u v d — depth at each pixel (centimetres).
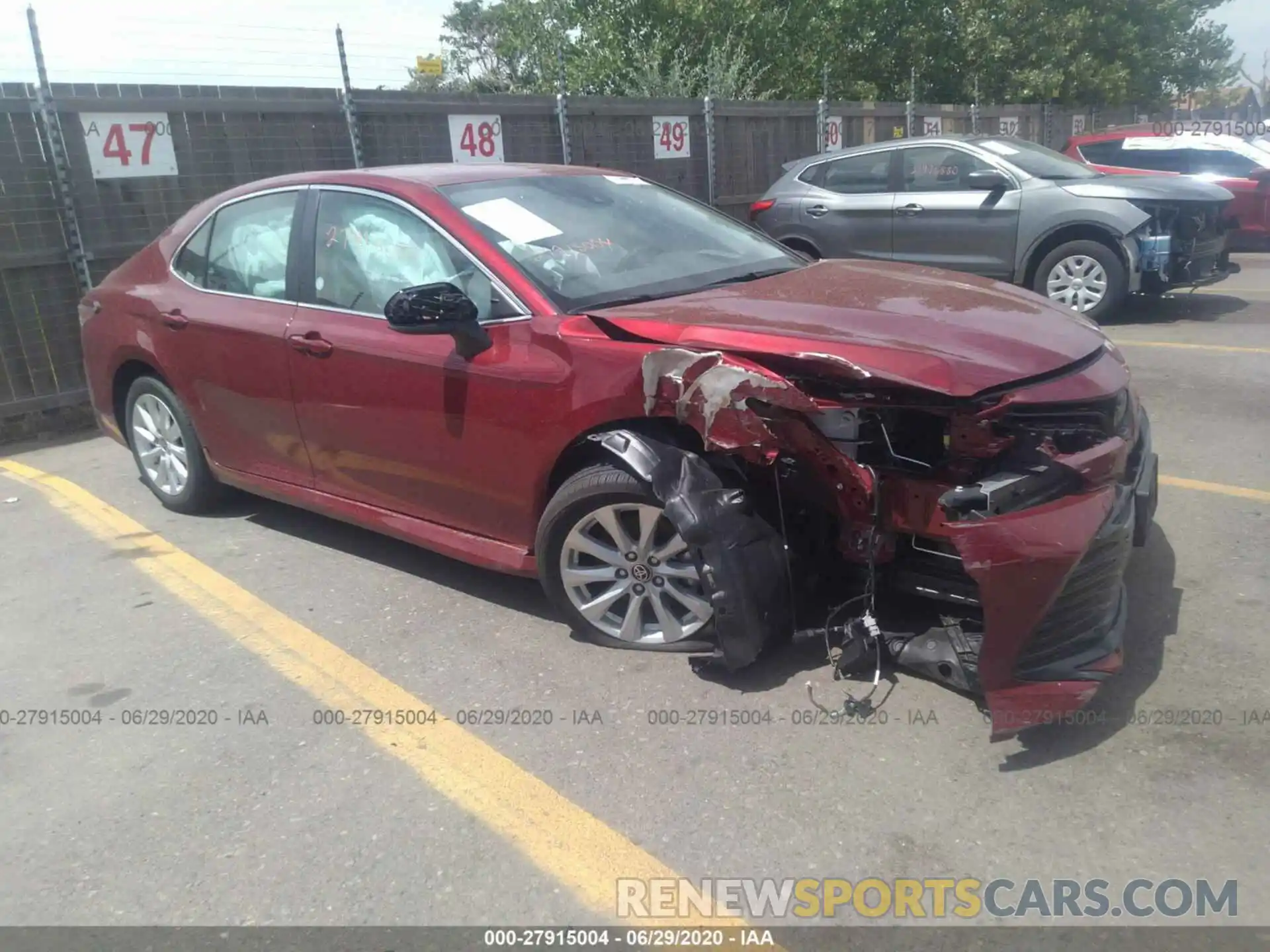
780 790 298
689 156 1241
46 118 734
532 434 370
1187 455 568
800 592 367
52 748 341
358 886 272
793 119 1380
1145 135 1398
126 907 269
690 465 339
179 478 546
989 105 2236
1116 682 343
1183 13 2797
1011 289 404
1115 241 923
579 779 310
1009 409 310
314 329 438
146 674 388
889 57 2214
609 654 380
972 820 282
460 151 1001
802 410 309
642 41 1836
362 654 392
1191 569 424
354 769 322
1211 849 267
